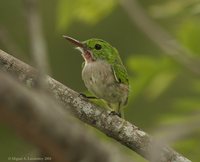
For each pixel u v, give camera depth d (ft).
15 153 44.93
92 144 8.67
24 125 8.53
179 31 38.88
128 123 25.12
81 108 25.05
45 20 53.93
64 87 24.99
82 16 39.45
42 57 12.44
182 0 38.93
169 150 23.95
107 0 39.32
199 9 37.24
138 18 35.47
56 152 8.57
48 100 9.17
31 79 24.53
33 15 12.77
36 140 8.56
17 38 52.13
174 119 33.86
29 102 8.57
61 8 37.42
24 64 24.93
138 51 54.85
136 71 37.40
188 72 37.58
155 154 12.21
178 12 39.06
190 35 36.32
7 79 8.64
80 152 8.62
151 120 49.88
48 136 8.57
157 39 35.22
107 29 55.98
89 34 55.47
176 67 37.37
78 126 8.79
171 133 14.40
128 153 29.66
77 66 55.01
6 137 44.80
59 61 54.75
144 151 24.72
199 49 36.09
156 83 37.68
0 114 8.46
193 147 32.73
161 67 37.14
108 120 25.03
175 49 35.47
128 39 55.31
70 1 37.32
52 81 24.85
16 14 52.60
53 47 54.65
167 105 50.06
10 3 52.80
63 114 8.88
